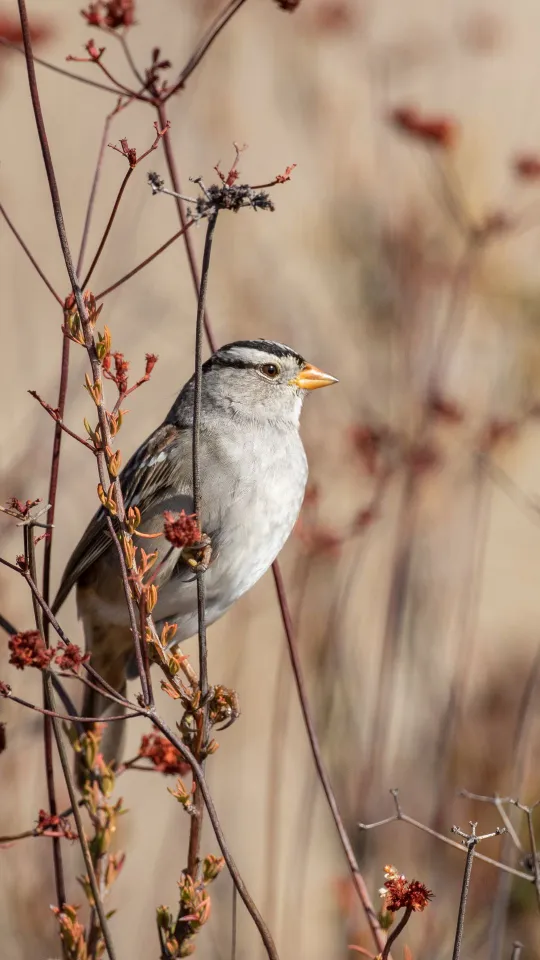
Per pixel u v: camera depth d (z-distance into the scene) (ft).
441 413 37.24
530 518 48.85
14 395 43.80
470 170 44.57
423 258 42.83
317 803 38.34
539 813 28.22
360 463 38.37
